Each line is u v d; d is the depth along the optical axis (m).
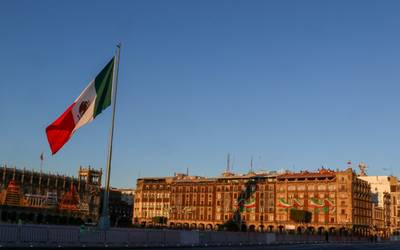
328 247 79.81
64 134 43.84
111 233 51.66
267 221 199.12
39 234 44.97
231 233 74.81
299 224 191.25
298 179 198.12
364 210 197.25
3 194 174.62
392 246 97.69
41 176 194.75
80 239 48.34
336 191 188.62
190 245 63.59
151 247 55.66
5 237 42.41
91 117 45.53
